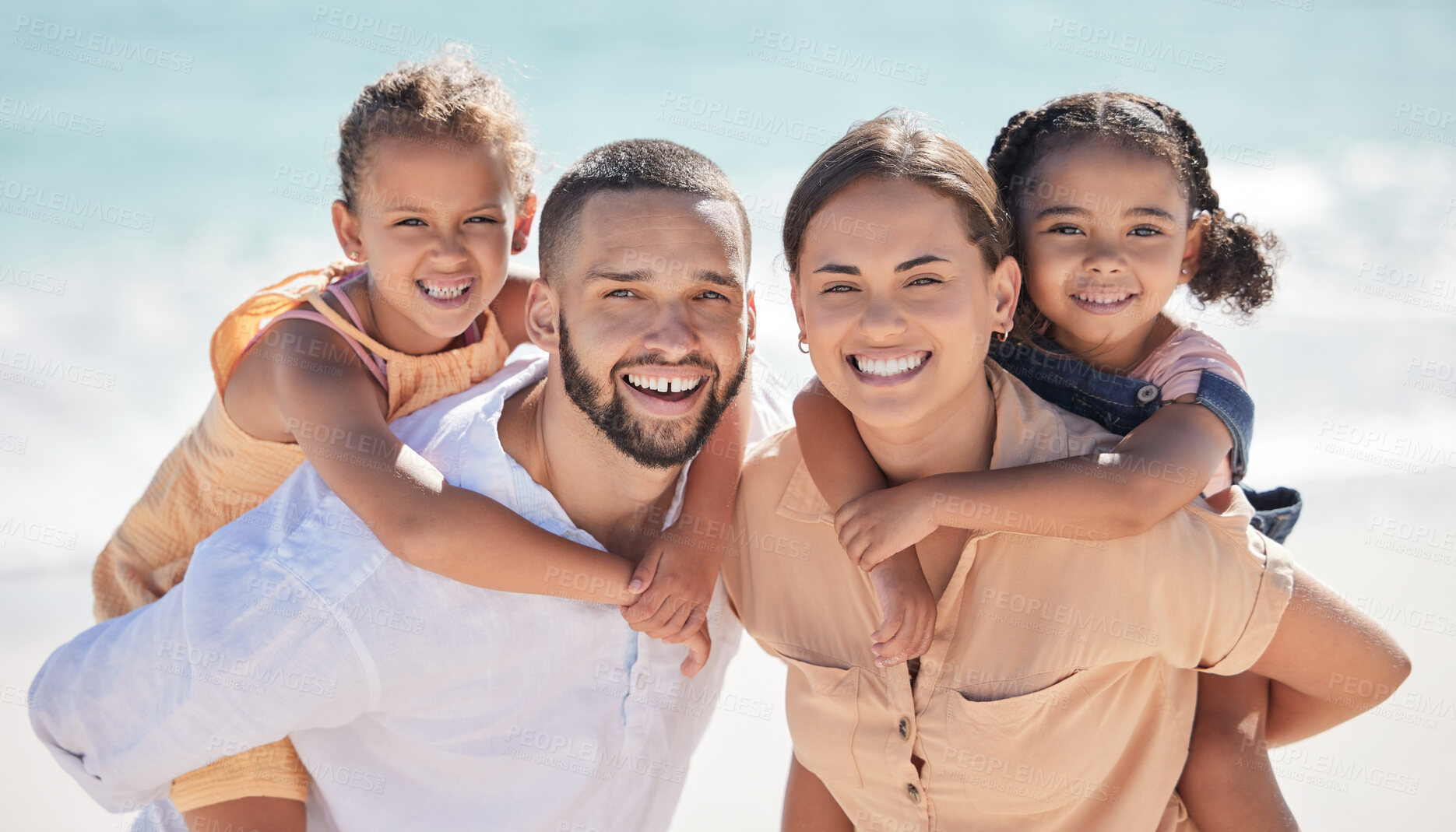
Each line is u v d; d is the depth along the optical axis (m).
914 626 2.27
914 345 2.15
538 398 2.60
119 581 3.14
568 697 2.52
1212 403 2.53
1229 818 2.50
